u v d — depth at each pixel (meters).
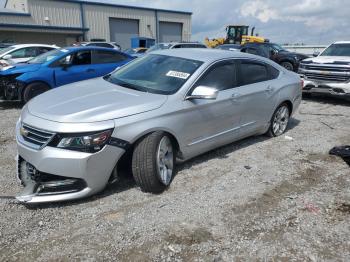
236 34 31.28
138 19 40.09
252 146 5.84
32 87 8.69
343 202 4.01
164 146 4.05
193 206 3.79
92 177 3.58
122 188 4.11
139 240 3.17
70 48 9.51
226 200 3.95
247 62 5.52
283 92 6.10
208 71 4.70
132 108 3.84
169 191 4.11
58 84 9.03
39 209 3.62
